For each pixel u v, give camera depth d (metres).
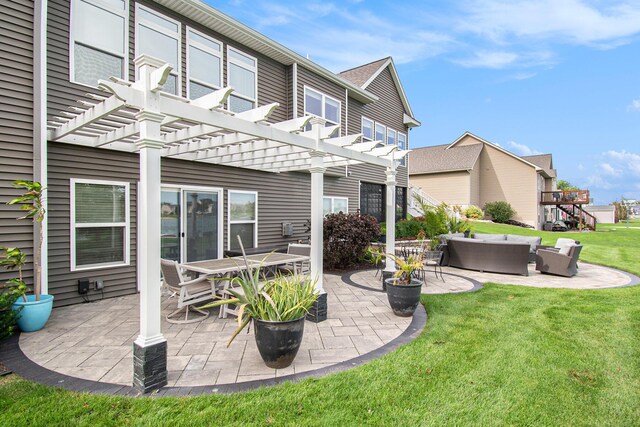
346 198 11.85
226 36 7.49
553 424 2.44
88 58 5.38
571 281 7.19
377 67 13.28
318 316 4.50
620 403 2.69
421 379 3.00
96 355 3.48
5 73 4.43
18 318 3.98
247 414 2.49
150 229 2.90
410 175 25.83
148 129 2.91
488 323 4.44
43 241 4.79
